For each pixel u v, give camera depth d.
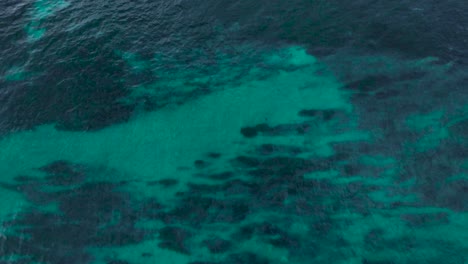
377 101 29.59
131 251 23.02
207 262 22.52
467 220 22.80
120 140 28.67
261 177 26.22
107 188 26.14
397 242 22.23
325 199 24.56
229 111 30.28
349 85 31.03
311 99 30.48
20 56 33.94
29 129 29.30
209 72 33.12
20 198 25.66
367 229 22.95
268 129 28.97
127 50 34.81
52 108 30.41
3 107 30.34
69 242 23.38
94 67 33.25
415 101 29.16
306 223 23.61
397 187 24.58
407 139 26.94
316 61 33.16
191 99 31.17
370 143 27.09
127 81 32.38
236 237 23.44
